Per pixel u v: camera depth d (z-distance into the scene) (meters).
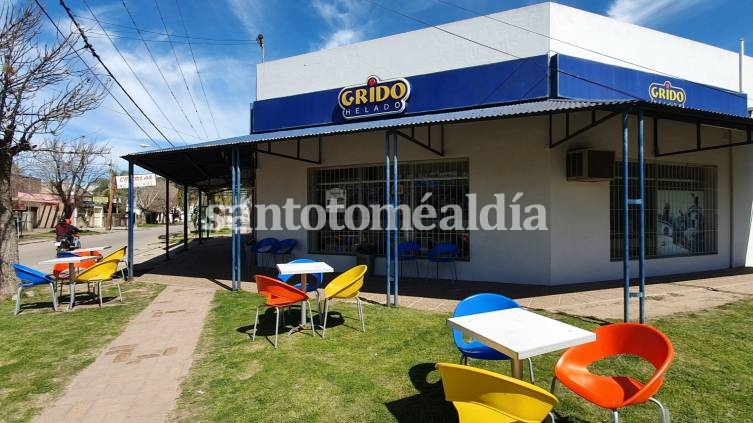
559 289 7.50
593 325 5.24
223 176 13.71
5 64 7.04
